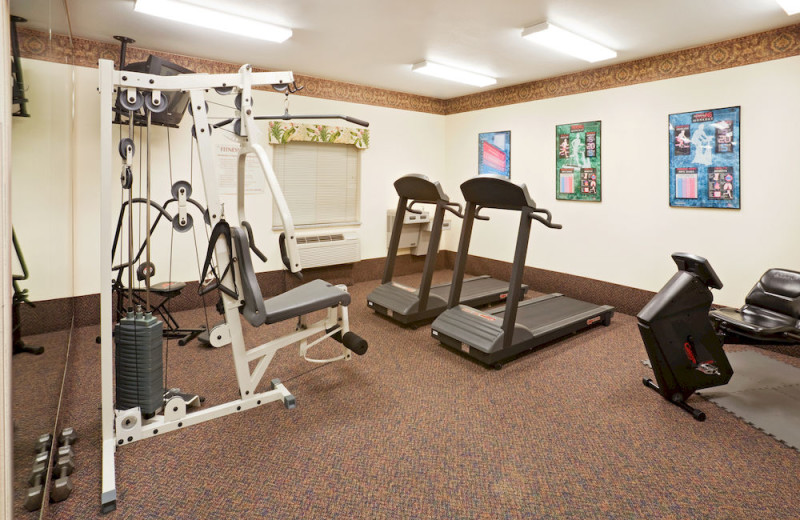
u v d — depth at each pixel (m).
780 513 1.92
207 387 3.05
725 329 3.19
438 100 6.70
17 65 2.06
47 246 2.50
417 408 2.81
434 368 3.43
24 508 1.70
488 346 3.36
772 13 3.28
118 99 2.22
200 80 2.39
